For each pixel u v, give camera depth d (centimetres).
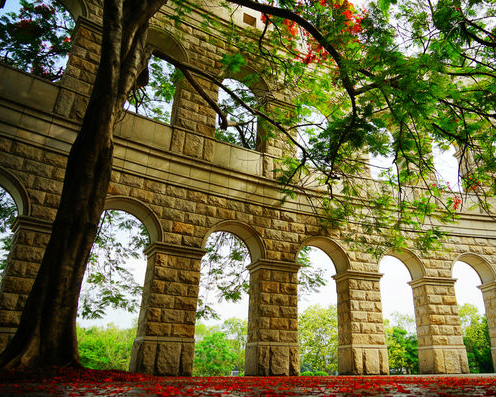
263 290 1269
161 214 1177
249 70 1552
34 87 1070
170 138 1284
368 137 980
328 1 1036
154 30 1371
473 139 1042
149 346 1028
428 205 1403
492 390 482
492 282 1641
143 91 1259
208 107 1404
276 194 1425
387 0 827
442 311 1530
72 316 622
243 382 705
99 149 691
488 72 948
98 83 717
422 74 806
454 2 788
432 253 1619
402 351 4259
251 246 1385
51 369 555
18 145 996
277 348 1215
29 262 926
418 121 933
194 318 1122
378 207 1439
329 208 1448
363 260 1502
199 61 1444
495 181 1111
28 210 964
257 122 1416
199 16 1501
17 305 885
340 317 1445
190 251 1173
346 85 948
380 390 512
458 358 1471
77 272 635
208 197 1284
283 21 1345
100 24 1249
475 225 1731
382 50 815
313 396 406
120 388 454
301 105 1389
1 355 575
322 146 1151
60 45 1491
